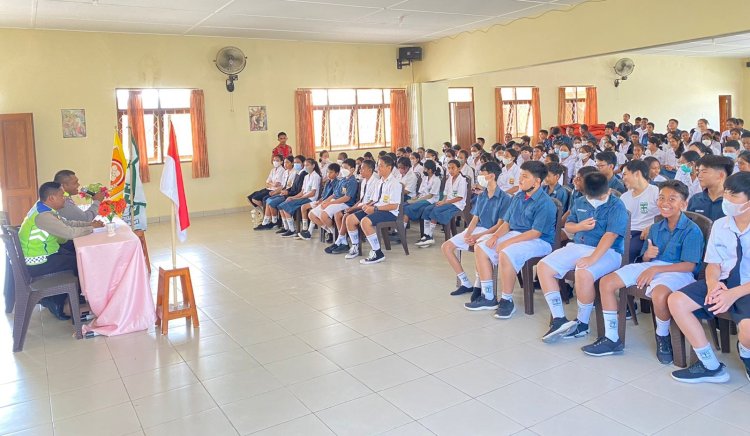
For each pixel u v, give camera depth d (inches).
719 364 107.8
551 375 114.3
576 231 134.2
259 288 189.3
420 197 263.9
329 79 405.1
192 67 356.2
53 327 158.9
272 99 386.0
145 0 255.6
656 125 580.4
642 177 146.5
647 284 117.0
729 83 625.6
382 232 241.1
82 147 326.6
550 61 314.8
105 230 168.6
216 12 286.0
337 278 197.6
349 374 119.0
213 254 246.5
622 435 91.0
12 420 105.2
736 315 104.4
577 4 295.0
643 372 113.7
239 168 378.6
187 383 118.3
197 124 357.4
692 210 137.4
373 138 430.9
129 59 336.5
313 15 302.4
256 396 110.7
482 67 362.0
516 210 153.7
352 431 96.0
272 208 306.0
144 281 152.9
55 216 158.6
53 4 256.1
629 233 129.3
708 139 311.1
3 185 300.2
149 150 347.9
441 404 104.3
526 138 352.5
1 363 133.2
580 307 130.6
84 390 117.0
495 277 157.9
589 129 472.1
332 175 264.5
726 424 92.7
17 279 140.3
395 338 138.6
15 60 307.1
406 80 434.3
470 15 316.8
